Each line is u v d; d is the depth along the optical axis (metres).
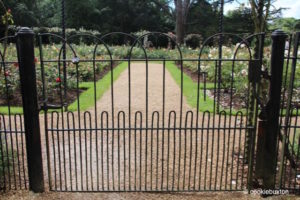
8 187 3.01
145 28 33.53
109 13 33.22
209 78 9.42
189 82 9.73
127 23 33.56
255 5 3.38
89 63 10.53
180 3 27.64
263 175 2.94
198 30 30.75
